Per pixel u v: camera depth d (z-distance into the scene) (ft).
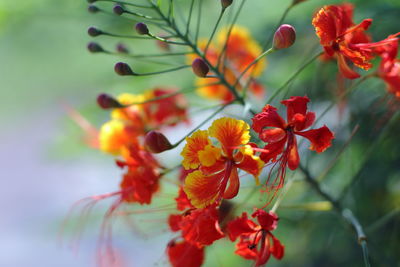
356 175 2.11
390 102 2.17
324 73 2.30
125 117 2.23
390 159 2.27
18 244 4.95
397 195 2.27
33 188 5.24
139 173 2.02
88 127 2.37
